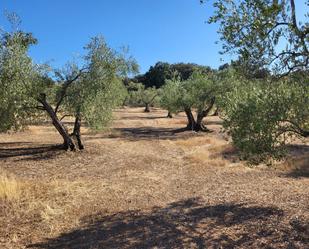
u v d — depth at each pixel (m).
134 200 11.98
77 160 19.81
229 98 8.52
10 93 18.58
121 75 22.06
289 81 7.54
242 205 10.77
